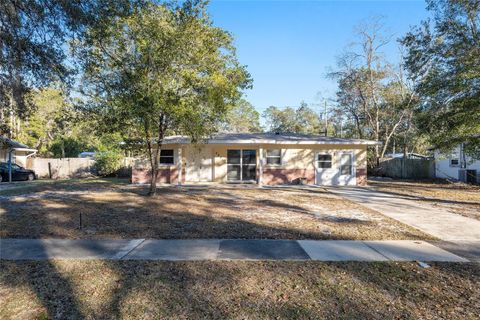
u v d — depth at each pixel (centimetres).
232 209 991
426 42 1741
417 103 1945
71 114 1112
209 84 1080
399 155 3475
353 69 2961
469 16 1505
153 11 989
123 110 1028
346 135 4022
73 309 354
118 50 1052
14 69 549
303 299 376
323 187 1725
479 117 1491
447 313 345
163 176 1939
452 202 1184
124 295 385
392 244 609
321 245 600
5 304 365
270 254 543
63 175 2628
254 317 336
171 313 345
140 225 767
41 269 471
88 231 707
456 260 514
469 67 1418
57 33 597
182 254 543
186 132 1183
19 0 517
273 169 1902
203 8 1053
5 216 870
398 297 382
